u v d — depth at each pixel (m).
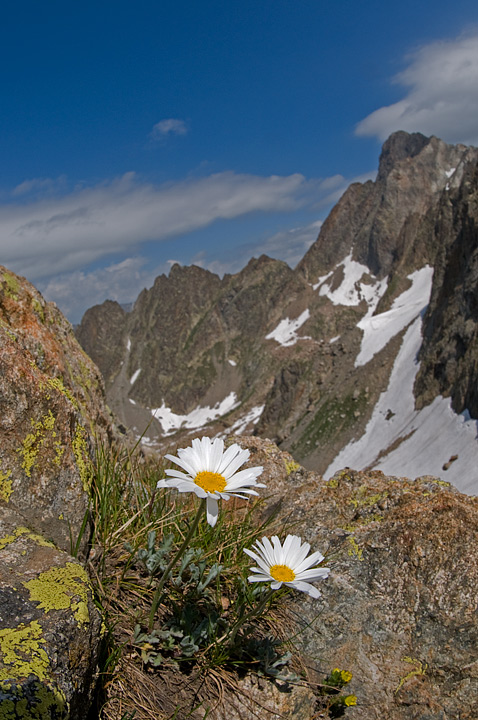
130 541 4.87
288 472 7.20
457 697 4.48
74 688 2.97
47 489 4.32
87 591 3.50
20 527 3.98
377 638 4.79
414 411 171.00
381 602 4.95
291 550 3.72
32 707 2.65
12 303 6.27
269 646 4.27
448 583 4.92
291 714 4.09
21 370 4.47
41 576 3.49
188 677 4.00
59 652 3.00
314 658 4.68
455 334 163.75
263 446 7.57
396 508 5.66
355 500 6.11
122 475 5.87
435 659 4.65
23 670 2.78
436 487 6.30
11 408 4.31
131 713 3.53
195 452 3.57
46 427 4.49
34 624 3.09
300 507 6.20
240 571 4.82
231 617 4.54
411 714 4.43
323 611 4.94
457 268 180.62
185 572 4.73
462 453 132.88
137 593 4.42
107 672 3.60
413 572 5.04
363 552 5.25
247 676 4.17
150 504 5.07
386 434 174.25
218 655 4.12
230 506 6.42
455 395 151.88
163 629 4.14
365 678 4.58
